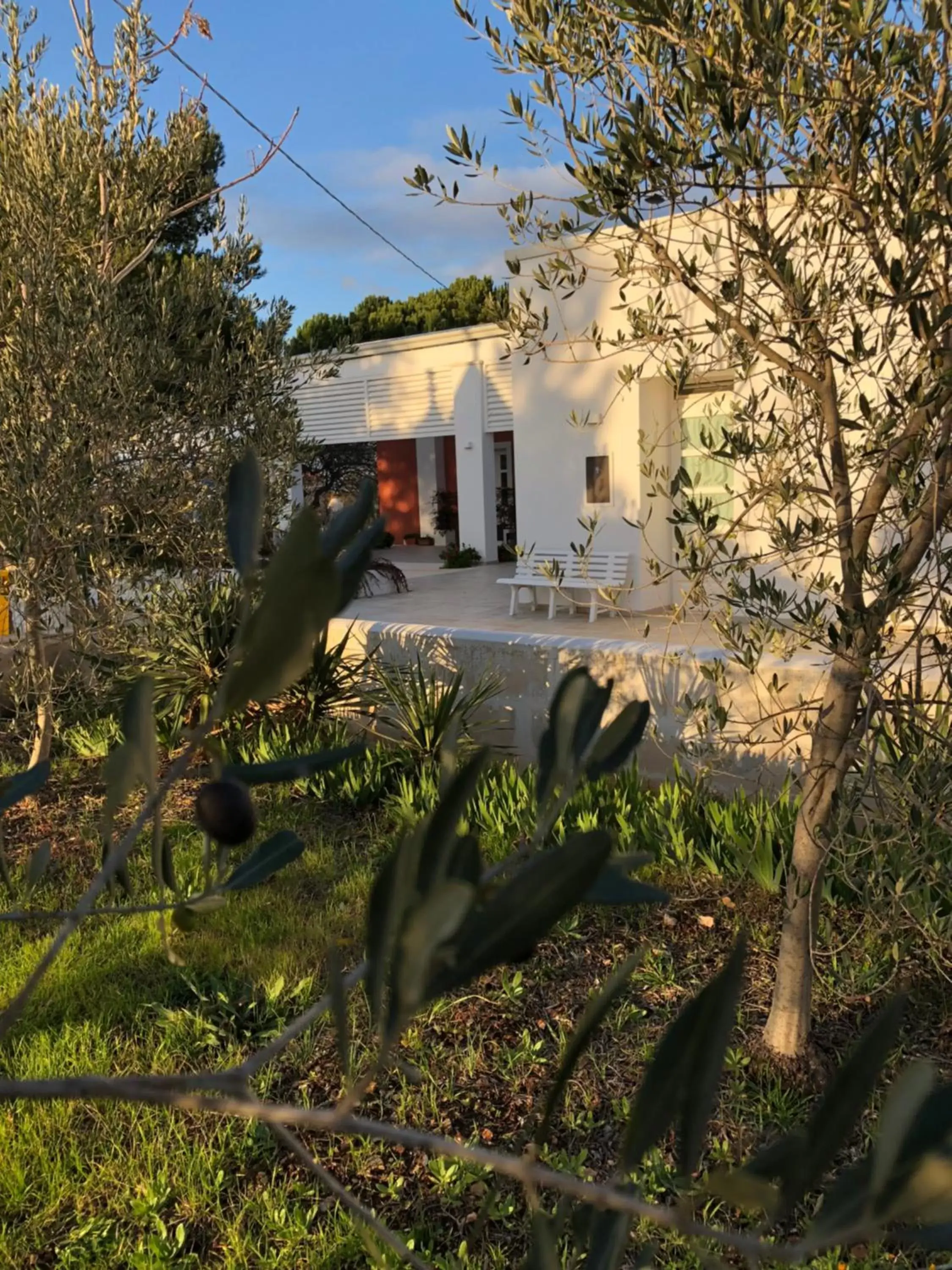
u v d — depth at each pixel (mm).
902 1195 542
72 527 5352
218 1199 2662
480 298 25484
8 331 5633
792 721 3889
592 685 846
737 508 7898
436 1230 2568
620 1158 667
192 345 6723
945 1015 3336
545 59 2695
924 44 2299
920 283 2584
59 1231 2559
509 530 20406
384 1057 618
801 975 3121
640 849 4410
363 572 720
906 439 2572
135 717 743
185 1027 3369
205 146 6926
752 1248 593
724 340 3273
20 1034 3359
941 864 2797
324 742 6324
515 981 3643
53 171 5613
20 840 5145
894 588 2498
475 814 4875
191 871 4570
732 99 2332
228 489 718
